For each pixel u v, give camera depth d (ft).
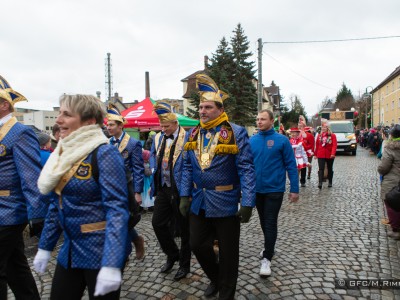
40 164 8.33
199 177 9.04
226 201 8.84
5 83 8.61
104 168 5.74
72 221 5.90
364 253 13.32
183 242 11.32
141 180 13.46
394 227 15.20
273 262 12.57
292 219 18.63
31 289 9.05
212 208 8.82
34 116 139.03
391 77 137.39
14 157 7.98
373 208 20.86
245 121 95.09
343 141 62.90
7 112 8.30
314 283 10.82
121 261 5.37
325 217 18.92
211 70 94.99
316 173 39.34
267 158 11.92
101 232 5.86
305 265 12.23
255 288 10.54
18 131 8.10
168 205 11.69
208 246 9.30
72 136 5.94
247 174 8.74
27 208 7.98
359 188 28.12
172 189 11.30
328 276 11.30
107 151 5.84
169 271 11.98
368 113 183.21
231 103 90.94
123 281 11.25
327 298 9.87
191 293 10.32
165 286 10.84
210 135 9.15
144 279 11.37
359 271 11.68
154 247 14.64
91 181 5.80
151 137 27.22
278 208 11.88
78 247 5.92
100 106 6.34
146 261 12.98
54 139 17.49
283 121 137.90
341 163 49.96
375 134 63.41
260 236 15.92
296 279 11.11
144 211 22.07
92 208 5.86
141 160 13.67
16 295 8.98
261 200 12.34
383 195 15.85
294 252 13.55
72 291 6.13
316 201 23.32
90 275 5.87
